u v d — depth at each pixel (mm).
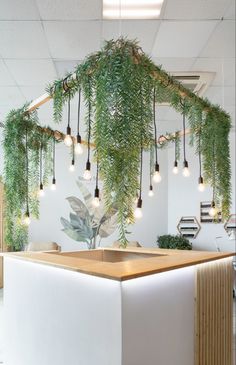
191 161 7078
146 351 2336
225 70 3949
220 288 3275
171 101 2881
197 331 2904
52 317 2734
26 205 3420
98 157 2086
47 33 3160
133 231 7332
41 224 7266
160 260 2873
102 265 2551
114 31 3137
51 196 7344
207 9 2834
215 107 3119
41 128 3643
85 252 4352
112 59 2082
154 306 2455
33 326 2977
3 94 4629
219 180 3258
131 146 2023
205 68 3898
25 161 3430
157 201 7457
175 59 3682
